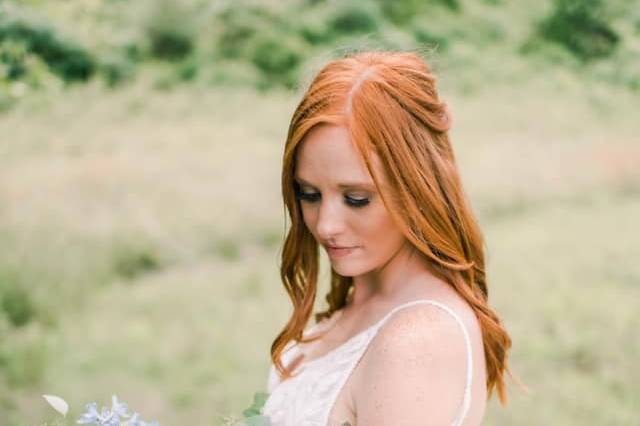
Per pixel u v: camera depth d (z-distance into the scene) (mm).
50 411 4520
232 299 6449
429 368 1075
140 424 1087
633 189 9820
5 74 6137
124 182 7973
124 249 7117
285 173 1201
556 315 5797
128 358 5195
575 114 12289
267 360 5340
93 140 9211
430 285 1181
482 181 9234
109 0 12141
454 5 15266
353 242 1161
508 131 11594
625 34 14297
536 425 4430
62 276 6352
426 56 1435
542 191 9367
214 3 12805
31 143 8844
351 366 1190
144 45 12234
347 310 1396
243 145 9812
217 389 4898
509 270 6805
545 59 14375
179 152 9273
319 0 13352
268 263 7445
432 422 1057
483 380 1136
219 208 8000
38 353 5090
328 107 1111
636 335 5422
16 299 5965
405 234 1129
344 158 1106
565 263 6977
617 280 6582
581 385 4840
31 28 9250
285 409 1260
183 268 7316
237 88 12102
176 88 11891
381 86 1115
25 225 6652
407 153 1106
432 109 1159
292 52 12789
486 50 14398
